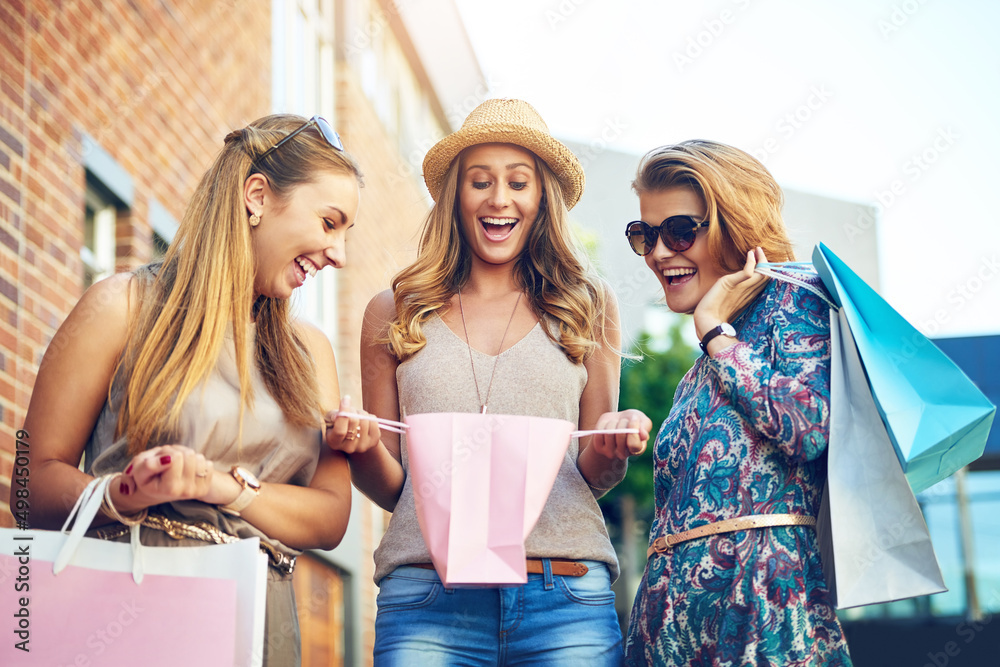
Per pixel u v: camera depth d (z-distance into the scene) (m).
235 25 7.48
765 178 2.90
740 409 2.61
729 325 2.70
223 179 2.70
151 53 5.99
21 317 4.45
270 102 8.23
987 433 2.61
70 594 2.27
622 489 15.71
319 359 2.94
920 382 2.56
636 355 3.56
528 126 3.12
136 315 2.58
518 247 3.16
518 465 2.55
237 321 2.61
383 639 2.83
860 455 2.52
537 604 2.77
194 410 2.52
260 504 2.51
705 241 2.85
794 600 2.48
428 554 2.80
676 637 2.58
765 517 2.55
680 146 2.92
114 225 5.56
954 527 12.28
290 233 2.68
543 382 2.98
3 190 4.32
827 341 2.65
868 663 9.70
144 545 2.40
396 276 3.17
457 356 3.03
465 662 2.76
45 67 4.76
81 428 2.52
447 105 12.95
